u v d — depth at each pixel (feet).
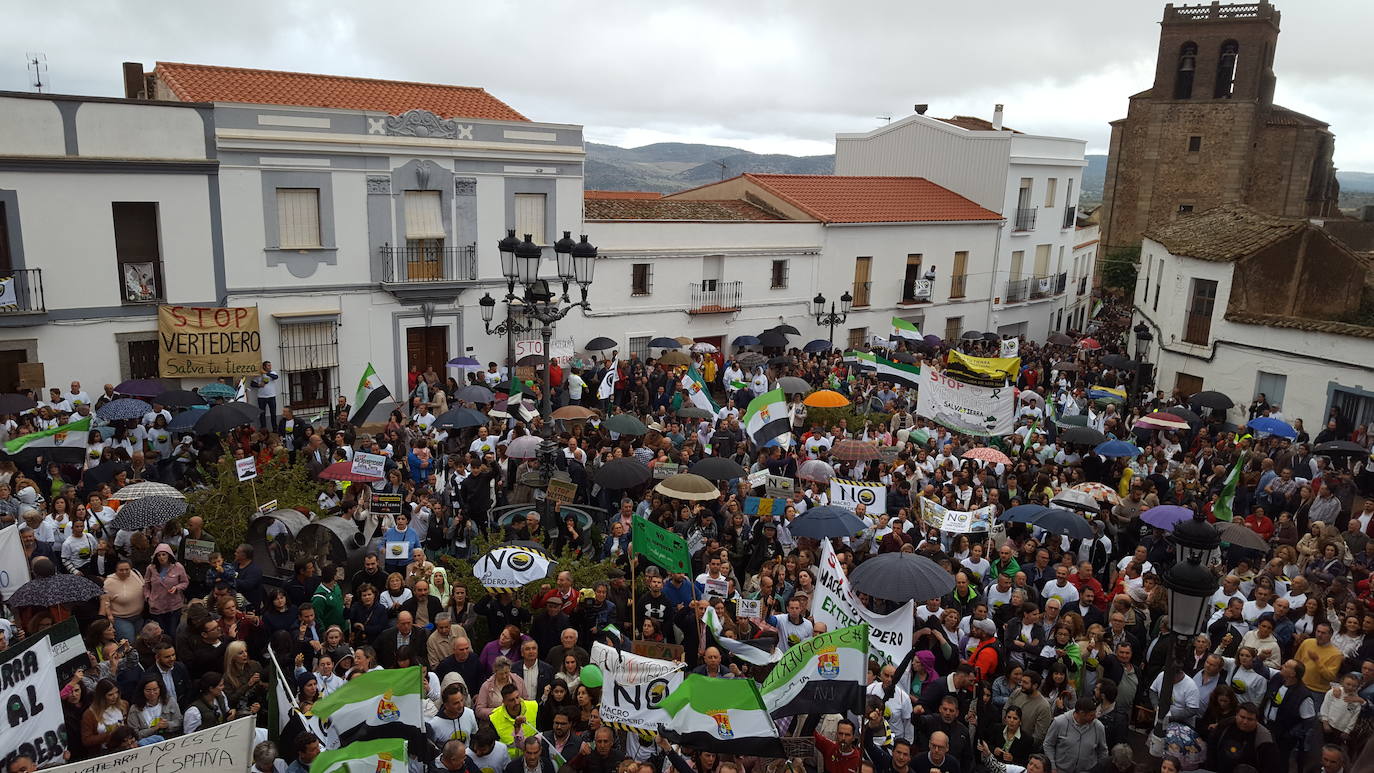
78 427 50.19
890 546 40.19
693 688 25.50
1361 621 33.83
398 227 77.20
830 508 41.16
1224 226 99.19
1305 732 30.14
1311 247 86.43
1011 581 37.65
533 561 35.14
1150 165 204.95
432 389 74.38
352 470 46.24
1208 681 31.58
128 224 67.31
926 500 44.78
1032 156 131.64
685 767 26.27
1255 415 78.48
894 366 78.13
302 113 71.36
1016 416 71.51
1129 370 96.73
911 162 137.49
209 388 64.03
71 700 26.63
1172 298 94.48
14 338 63.41
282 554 39.88
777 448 55.01
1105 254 213.66
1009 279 134.51
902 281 120.16
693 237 98.12
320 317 74.33
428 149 77.15
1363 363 75.97
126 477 46.93
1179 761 27.78
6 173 61.26
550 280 86.58
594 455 55.52
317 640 32.50
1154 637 36.35
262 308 72.18
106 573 39.47
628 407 82.17
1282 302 87.30
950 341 122.01
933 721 28.96
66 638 26.76
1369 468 59.41
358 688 25.66
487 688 29.01
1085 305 182.70
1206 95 197.16
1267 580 36.35
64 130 62.95
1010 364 60.18
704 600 35.06
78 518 39.60
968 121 149.18
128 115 65.00
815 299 103.35
